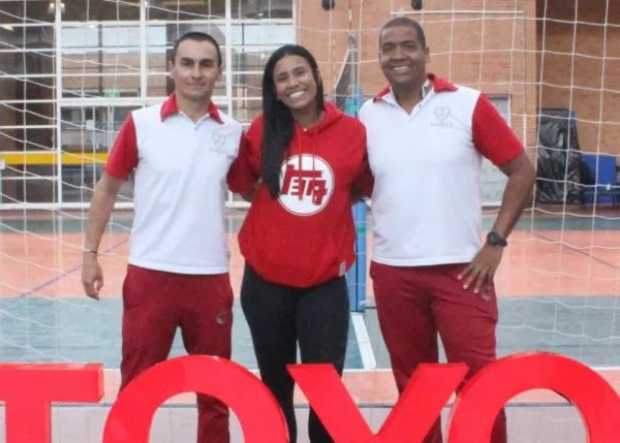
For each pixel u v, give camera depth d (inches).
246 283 155.6
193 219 151.7
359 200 167.8
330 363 150.2
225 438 162.1
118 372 233.0
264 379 160.4
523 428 191.5
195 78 149.0
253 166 154.8
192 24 703.1
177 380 137.6
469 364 153.1
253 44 692.7
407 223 151.7
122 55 718.5
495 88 671.8
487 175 498.0
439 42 662.5
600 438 138.3
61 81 717.3
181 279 152.7
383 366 244.1
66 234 567.8
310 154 149.2
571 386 137.9
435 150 149.4
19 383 135.9
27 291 363.9
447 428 141.9
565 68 824.3
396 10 631.2
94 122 722.8
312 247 149.9
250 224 154.2
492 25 665.0
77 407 199.3
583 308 327.6
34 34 717.3
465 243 152.6
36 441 136.1
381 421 193.8
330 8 504.1
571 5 817.5
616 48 816.9
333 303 153.0
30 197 719.1
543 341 276.2
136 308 154.5
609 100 825.5
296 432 167.8
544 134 758.5
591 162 775.1
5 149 719.1
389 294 156.1
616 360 251.4
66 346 271.0
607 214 701.3
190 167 150.8
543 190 752.3
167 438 185.3
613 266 429.1
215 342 157.3
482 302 153.6
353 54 329.7
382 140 152.1
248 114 692.1
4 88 723.4
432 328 159.5
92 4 713.6
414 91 151.6
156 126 151.5
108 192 155.5
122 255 467.2
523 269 420.2
